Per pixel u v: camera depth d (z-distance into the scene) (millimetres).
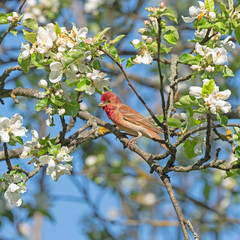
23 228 15133
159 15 7926
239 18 8922
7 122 8891
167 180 8750
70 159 8797
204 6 9016
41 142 8969
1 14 9898
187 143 9297
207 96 7957
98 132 11133
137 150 9656
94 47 8547
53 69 8641
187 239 7863
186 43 15586
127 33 16203
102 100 12602
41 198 15359
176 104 8359
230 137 9688
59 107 8906
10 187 8773
